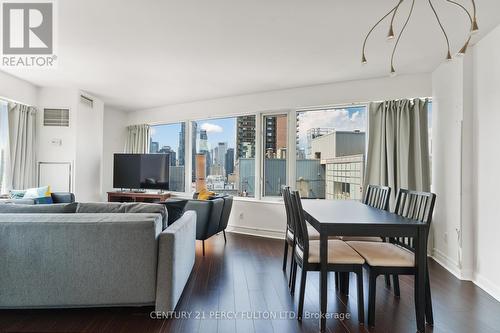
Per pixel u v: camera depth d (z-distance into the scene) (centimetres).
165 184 545
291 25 260
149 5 229
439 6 228
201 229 359
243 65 359
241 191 516
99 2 226
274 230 466
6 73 395
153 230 210
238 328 196
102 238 206
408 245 232
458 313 220
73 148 466
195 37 285
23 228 203
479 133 284
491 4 225
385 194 275
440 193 348
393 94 393
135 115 618
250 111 494
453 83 318
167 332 189
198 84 440
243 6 230
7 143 412
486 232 271
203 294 247
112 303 209
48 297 205
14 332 187
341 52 319
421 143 380
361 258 206
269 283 274
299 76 400
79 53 326
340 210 257
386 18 246
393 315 216
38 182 458
